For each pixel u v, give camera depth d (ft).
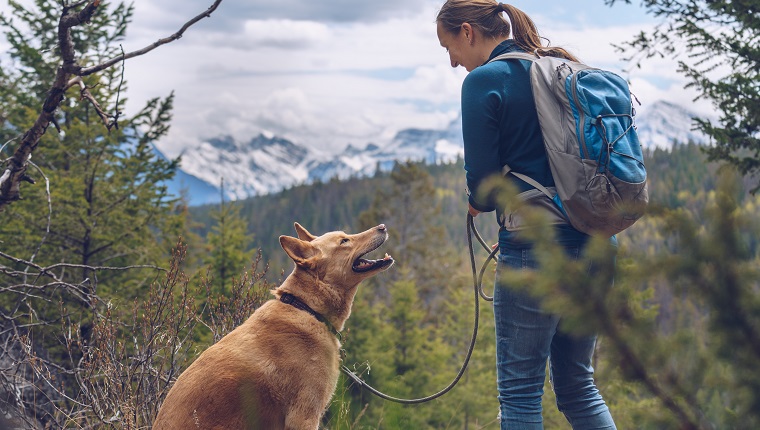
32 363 15.21
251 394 11.16
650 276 3.87
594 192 9.11
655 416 3.97
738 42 26.32
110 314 15.17
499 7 11.09
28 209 44.96
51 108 15.48
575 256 9.72
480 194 5.05
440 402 57.11
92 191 49.80
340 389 13.64
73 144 49.24
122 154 51.47
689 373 3.88
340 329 13.06
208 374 11.20
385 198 164.04
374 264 13.26
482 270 11.90
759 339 3.73
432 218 162.91
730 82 26.76
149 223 51.39
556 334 10.85
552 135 9.46
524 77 10.18
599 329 4.01
